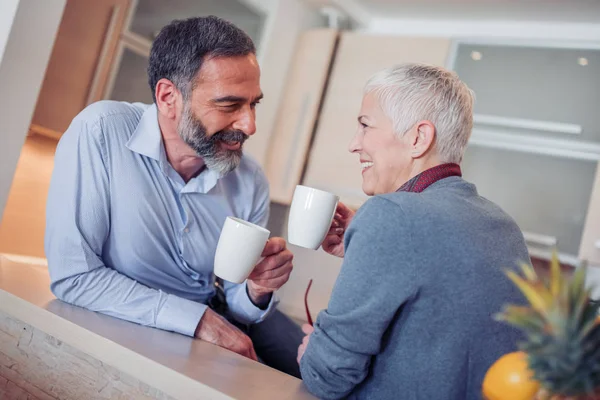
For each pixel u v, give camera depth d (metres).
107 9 2.36
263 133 3.26
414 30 3.26
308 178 3.24
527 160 2.83
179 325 1.39
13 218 2.22
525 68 2.86
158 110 1.57
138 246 1.58
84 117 1.52
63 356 1.25
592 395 0.73
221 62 1.46
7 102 1.79
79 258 1.43
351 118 3.17
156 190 1.60
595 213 2.62
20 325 1.35
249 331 1.95
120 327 1.30
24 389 1.32
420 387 1.03
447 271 1.01
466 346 1.02
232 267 1.21
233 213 1.78
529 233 2.78
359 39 3.21
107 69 2.42
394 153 1.25
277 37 3.18
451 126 1.22
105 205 1.52
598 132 2.67
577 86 2.74
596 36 2.82
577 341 0.69
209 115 1.49
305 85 3.27
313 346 1.07
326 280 3.35
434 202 1.07
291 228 1.33
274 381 1.14
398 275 1.00
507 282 1.05
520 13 2.88
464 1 2.88
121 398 1.15
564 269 2.79
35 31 1.80
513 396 0.82
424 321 1.02
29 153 2.22
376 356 1.06
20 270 1.71
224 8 2.87
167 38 1.51
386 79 1.27
